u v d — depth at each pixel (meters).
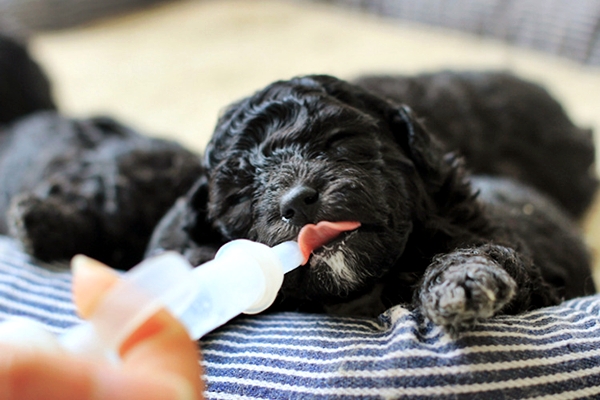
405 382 0.23
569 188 0.53
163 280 0.19
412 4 1.04
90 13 1.24
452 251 0.28
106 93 0.89
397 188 0.29
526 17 0.87
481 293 0.23
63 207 0.41
